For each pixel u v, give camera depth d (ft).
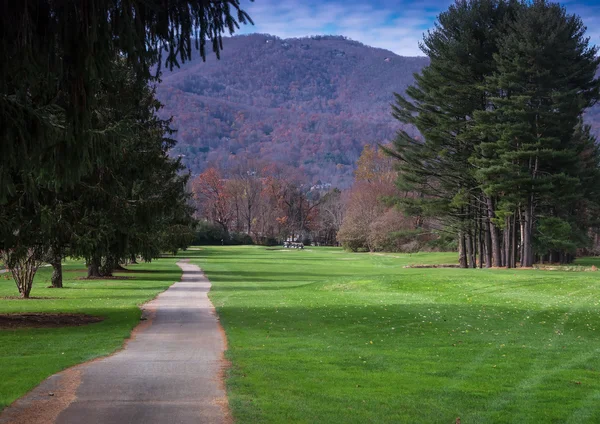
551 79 156.56
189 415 24.18
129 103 70.69
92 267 146.20
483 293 97.19
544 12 157.28
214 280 141.38
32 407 25.27
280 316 65.36
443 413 25.73
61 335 49.57
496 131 166.09
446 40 180.45
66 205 61.62
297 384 30.45
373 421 23.98
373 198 346.54
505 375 35.35
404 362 38.83
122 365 35.42
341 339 49.65
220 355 39.81
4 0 26.35
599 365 39.99
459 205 183.52
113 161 57.88
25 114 28.86
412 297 92.89
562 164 163.32
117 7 27.55
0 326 56.24
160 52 31.37
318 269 196.03
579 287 102.83
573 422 25.05
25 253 61.87
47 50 27.48
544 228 167.94
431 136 184.03
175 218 152.05
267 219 483.51
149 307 76.28
